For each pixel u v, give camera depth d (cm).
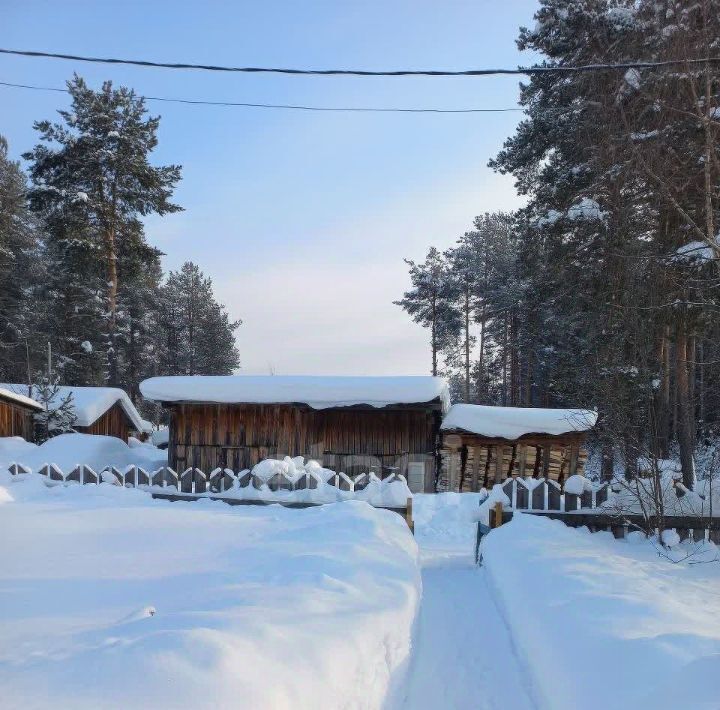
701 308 1398
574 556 757
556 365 2877
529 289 2611
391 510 1085
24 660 327
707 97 1249
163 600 501
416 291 4850
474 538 1145
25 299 4678
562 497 1037
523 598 611
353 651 391
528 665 480
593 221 1947
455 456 1805
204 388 1825
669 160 1466
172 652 309
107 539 804
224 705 272
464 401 5041
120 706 262
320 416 1834
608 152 1678
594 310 2034
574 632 478
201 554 709
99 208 3294
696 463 2186
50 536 822
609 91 1702
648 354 1173
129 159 3269
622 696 356
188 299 6306
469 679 480
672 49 1330
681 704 317
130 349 5097
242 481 1182
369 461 1811
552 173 2250
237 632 358
